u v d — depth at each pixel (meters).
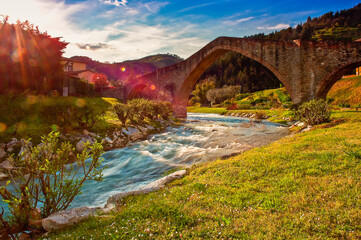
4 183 6.36
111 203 4.57
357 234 2.62
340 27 121.00
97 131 11.94
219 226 3.02
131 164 8.65
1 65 17.75
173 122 22.81
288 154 6.32
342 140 7.44
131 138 13.00
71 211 4.03
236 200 3.80
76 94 29.14
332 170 4.73
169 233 2.94
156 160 9.05
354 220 2.92
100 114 12.54
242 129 17.62
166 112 22.34
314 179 4.38
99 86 49.53
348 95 37.16
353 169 4.66
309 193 3.79
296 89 20.66
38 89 20.81
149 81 43.66
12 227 3.73
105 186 6.41
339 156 5.53
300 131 13.75
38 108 13.78
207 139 13.49
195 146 11.67
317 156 5.79
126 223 3.28
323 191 3.82
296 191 3.95
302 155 5.98
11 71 18.38
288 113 23.12
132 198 4.54
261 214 3.29
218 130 17.22
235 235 2.80
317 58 19.36
